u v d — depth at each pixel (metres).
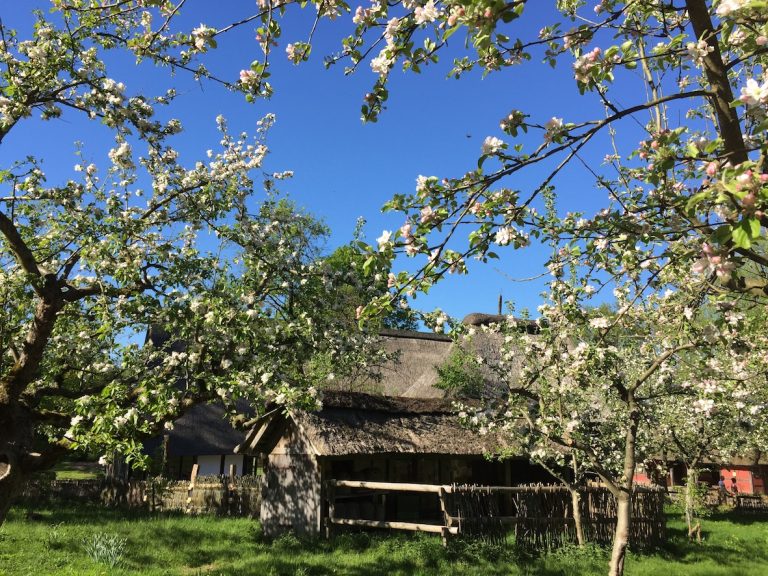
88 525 12.85
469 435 14.29
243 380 7.36
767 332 5.30
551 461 13.74
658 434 13.86
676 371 7.32
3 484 6.24
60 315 8.07
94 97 6.37
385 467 14.62
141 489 17.88
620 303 6.38
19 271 7.77
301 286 8.67
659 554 11.52
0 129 5.97
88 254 7.17
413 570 9.53
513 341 8.94
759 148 2.20
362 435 13.06
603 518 12.20
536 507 11.74
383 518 13.90
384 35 2.92
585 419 10.02
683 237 3.45
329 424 13.04
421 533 11.73
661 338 6.28
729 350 4.80
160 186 8.08
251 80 3.58
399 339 23.27
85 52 6.35
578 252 3.73
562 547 11.13
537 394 8.46
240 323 7.43
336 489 13.63
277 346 8.36
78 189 7.28
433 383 19.27
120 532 12.12
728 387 5.66
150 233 8.32
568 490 12.09
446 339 24.30
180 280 7.50
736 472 26.47
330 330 8.63
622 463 11.52
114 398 6.16
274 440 13.96
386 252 2.93
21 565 8.85
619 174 4.18
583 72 2.79
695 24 3.06
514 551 10.64
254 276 8.66
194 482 17.41
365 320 3.06
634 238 3.48
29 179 6.77
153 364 8.98
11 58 6.01
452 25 2.38
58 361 8.55
